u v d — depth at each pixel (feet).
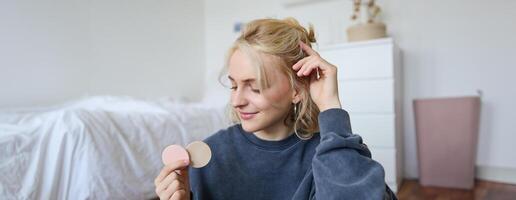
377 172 1.68
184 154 1.79
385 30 7.15
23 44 6.38
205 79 10.26
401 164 7.73
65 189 3.67
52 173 3.59
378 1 7.95
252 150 2.05
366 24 7.02
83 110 4.21
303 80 1.99
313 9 8.65
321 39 8.54
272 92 1.86
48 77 6.77
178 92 9.61
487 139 7.22
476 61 7.15
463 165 6.92
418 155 7.41
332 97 1.95
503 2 6.88
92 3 7.55
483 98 7.16
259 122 1.89
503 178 7.13
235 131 2.17
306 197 1.88
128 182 4.17
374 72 6.71
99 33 7.69
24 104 6.41
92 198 3.76
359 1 7.75
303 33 2.06
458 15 7.26
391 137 6.60
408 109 7.84
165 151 1.82
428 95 7.61
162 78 9.16
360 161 1.71
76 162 3.77
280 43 1.88
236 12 9.82
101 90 7.73
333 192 1.63
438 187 7.11
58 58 6.92
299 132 2.07
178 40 9.61
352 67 6.91
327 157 1.74
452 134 7.00
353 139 1.79
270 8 9.27
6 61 6.15
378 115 6.72
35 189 3.42
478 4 7.08
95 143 3.93
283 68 1.89
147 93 8.78
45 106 6.46
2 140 3.38
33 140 3.60
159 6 9.11
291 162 2.02
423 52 7.60
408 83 7.79
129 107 5.56
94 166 3.84
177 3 9.61
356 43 6.81
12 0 6.20
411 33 7.68
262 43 1.85
